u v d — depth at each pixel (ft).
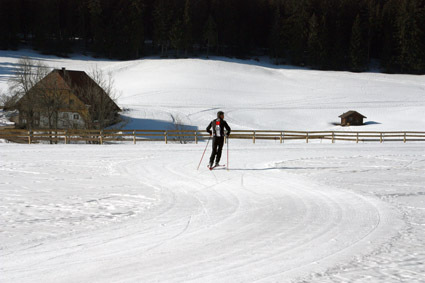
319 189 31.86
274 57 469.16
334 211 24.29
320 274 14.03
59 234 19.15
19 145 74.02
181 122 177.47
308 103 247.09
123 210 24.39
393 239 18.37
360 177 38.86
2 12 404.57
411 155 63.98
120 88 271.90
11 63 339.98
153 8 481.87
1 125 149.38
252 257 15.89
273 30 456.45
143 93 253.44
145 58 437.17
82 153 60.03
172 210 24.45
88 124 118.93
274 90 286.46
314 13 451.12
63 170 41.63
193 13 472.85
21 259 15.65
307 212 24.00
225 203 26.55
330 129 188.34
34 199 27.35
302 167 46.11
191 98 243.19
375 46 458.91
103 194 29.32
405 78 356.79
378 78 348.18
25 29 445.37
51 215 22.97
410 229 20.15
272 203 26.58
